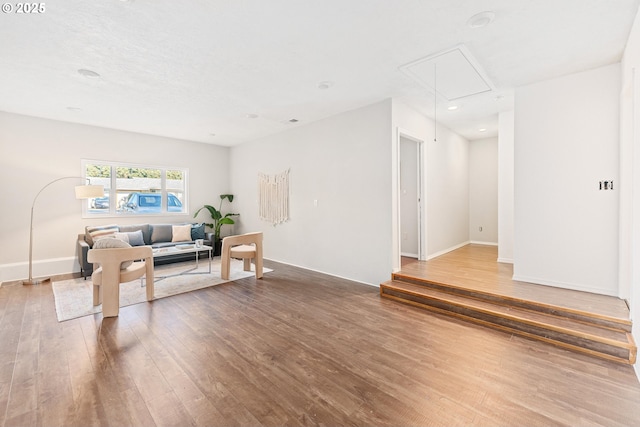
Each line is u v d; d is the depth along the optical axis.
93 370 2.08
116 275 3.06
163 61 2.88
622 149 2.85
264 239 6.14
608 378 1.97
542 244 3.38
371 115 4.13
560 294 3.04
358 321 2.94
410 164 5.32
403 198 5.46
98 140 5.23
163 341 2.51
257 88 3.57
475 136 6.25
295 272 4.92
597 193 3.06
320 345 2.44
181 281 4.35
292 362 2.18
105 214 5.34
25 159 4.54
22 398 1.78
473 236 6.65
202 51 2.70
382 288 3.72
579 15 2.19
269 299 3.59
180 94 3.75
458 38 2.51
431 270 4.10
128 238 4.97
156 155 5.96
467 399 1.77
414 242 5.32
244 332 2.69
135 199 5.79
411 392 1.84
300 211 5.28
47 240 4.71
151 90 3.61
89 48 2.62
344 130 4.49
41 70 3.04
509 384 1.92
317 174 4.94
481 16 2.20
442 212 5.39
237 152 6.87
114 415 1.64
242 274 4.77
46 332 2.67
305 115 4.65
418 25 2.32
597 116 3.05
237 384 1.92
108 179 5.45
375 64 2.97
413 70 3.11
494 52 2.74
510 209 4.57
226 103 4.09
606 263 3.02
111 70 3.06
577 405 1.71
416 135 4.50
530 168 3.44
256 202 6.35
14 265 4.41
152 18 2.20
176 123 5.07
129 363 2.17
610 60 2.90
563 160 3.24
